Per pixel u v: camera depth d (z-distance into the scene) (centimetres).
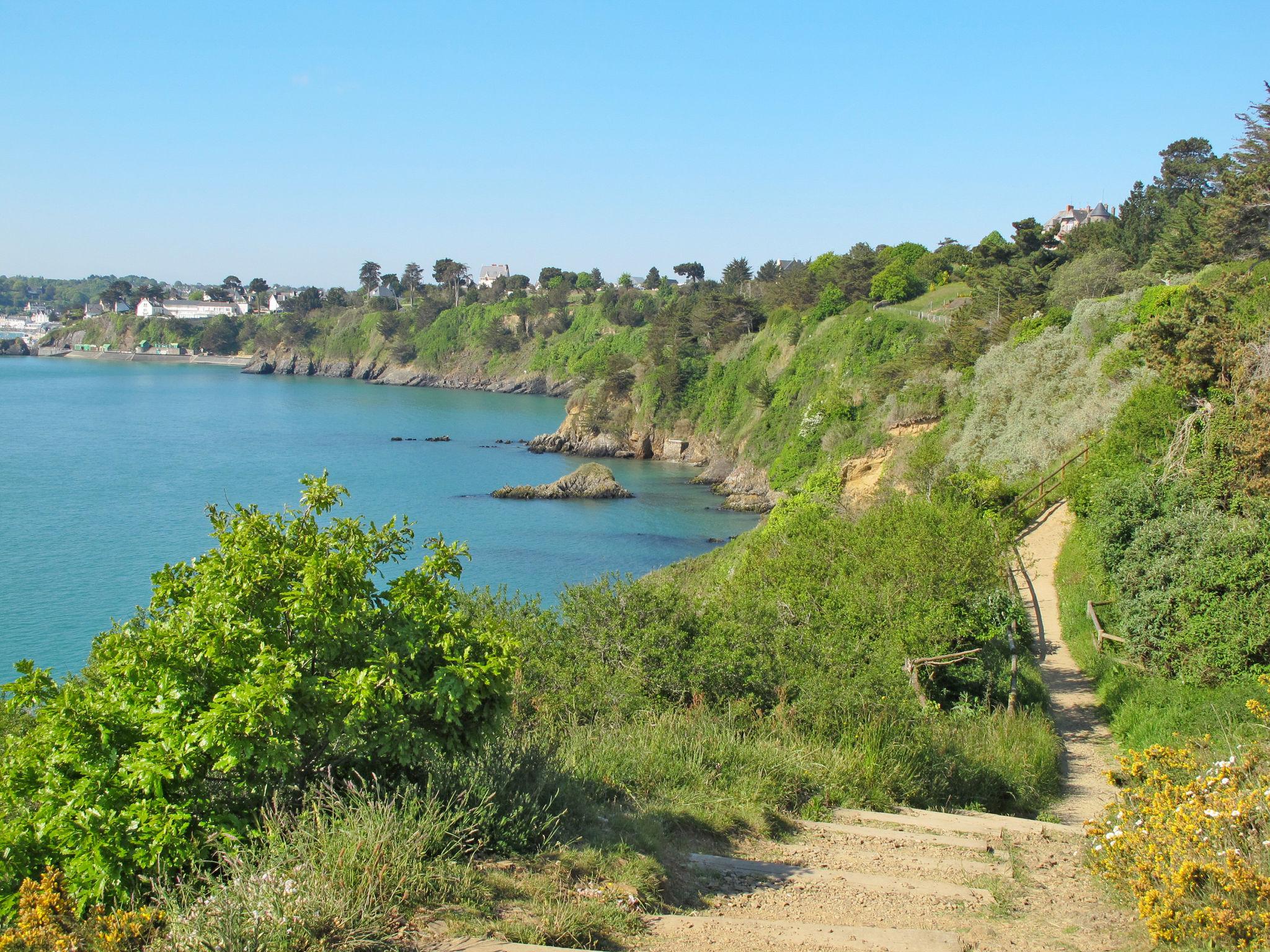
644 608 1356
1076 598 2269
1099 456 2706
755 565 2161
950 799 1055
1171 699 1481
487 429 11238
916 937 560
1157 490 2131
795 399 8319
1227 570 1584
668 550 5241
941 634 1589
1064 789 1237
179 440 9612
